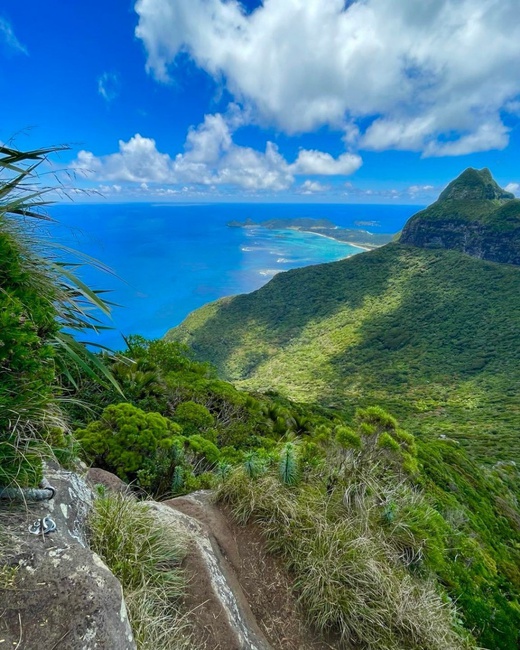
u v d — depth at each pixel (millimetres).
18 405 1193
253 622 1881
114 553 1644
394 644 1900
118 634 1051
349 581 2096
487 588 3154
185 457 4055
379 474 3180
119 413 4148
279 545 2332
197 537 2109
